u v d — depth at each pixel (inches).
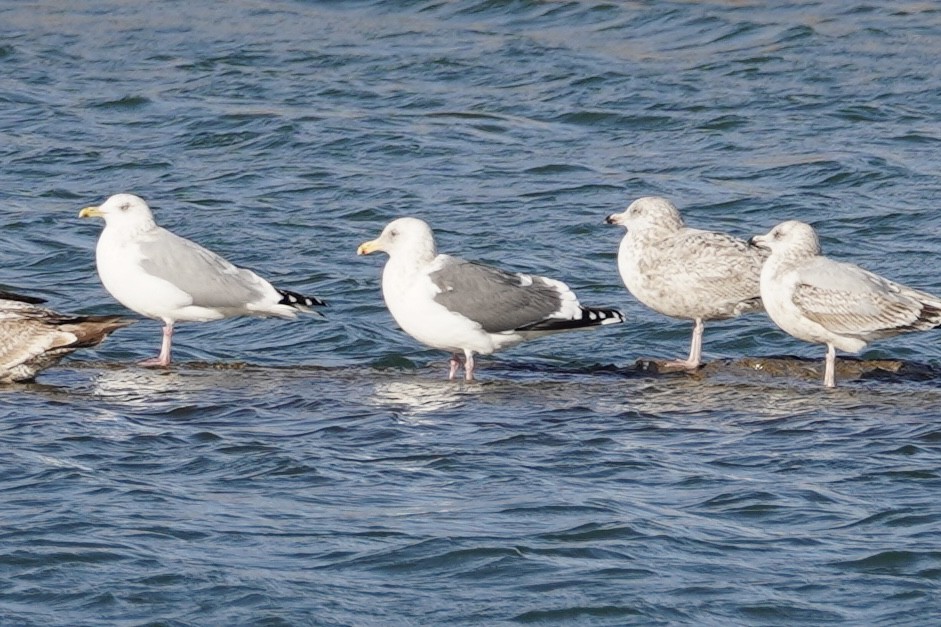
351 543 482.3
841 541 487.8
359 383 673.6
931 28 1337.4
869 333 661.3
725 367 709.9
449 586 455.2
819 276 664.4
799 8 1402.6
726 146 1106.1
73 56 1358.3
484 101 1219.9
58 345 655.1
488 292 670.5
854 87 1218.0
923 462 557.9
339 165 1087.6
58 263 895.7
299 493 525.3
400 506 514.3
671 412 625.9
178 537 485.1
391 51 1350.9
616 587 454.3
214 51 1364.4
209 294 694.5
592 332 793.6
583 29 1390.3
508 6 1448.1
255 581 455.2
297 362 744.3
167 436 583.8
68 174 1071.0
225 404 629.0
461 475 545.6
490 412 623.5
